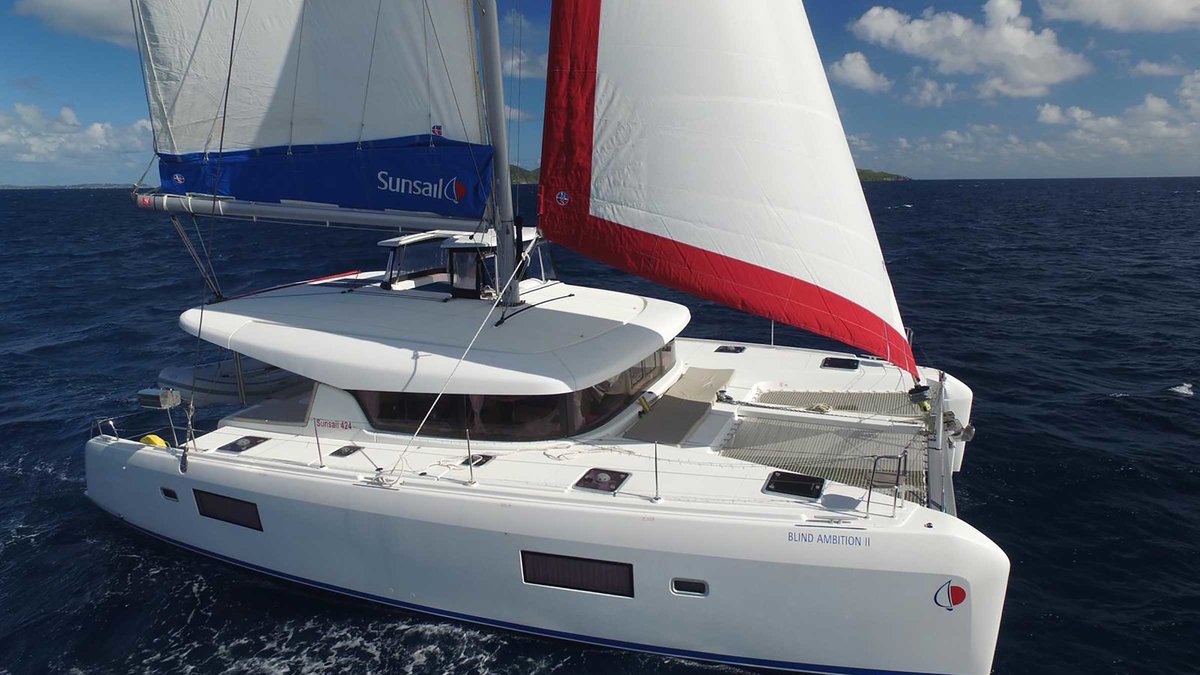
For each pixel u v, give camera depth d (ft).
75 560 27.35
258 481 23.40
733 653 20.10
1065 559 26.94
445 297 29.22
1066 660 22.08
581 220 21.95
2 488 33.17
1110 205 254.06
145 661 22.34
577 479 21.39
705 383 28.40
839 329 20.88
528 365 23.03
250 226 165.68
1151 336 56.80
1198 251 109.70
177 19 24.34
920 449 22.59
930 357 51.93
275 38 24.17
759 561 18.71
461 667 21.53
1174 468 33.30
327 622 23.63
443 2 22.27
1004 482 32.22
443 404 23.80
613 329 25.95
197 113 25.45
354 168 25.02
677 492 20.39
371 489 21.91
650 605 20.10
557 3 20.80
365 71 23.84
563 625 21.36
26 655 22.77
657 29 20.35
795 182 20.59
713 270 20.98
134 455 26.48
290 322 27.14
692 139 20.63
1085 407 41.01
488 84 22.56
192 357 53.42
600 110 21.11
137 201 26.68
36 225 195.52
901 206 267.18
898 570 18.03
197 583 25.76
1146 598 24.77
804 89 20.70
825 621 18.93
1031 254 109.70
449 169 23.99
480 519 20.71
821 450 22.81
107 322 65.26
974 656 18.44
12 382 47.93
